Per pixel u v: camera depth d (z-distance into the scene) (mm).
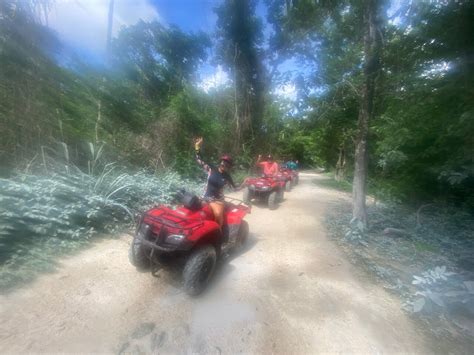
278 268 4137
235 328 2658
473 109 4668
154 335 2463
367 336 2688
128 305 2855
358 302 3295
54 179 5027
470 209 6898
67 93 7977
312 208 8812
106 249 4129
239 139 14820
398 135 6723
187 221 3203
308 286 3619
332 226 6656
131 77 13070
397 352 2502
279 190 9422
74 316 2594
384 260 4711
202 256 3090
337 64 6141
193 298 3104
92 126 7824
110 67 11750
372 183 9117
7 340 2203
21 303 2670
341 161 19438
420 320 3010
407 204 7832
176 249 2914
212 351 2342
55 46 7199
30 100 5672
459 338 2752
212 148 13008
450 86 5055
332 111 6875
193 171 10180
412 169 7285
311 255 4742
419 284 3441
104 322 2562
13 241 3582
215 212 3904
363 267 4344
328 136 13680
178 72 15227
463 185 6945
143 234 3199
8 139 5137
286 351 2414
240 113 15445
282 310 3031
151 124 9828
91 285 3135
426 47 5195
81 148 6730
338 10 6281
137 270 3562
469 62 4734
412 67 5527
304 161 42656
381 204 8797
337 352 2445
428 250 5164
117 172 6719
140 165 8398
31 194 4266
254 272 3936
